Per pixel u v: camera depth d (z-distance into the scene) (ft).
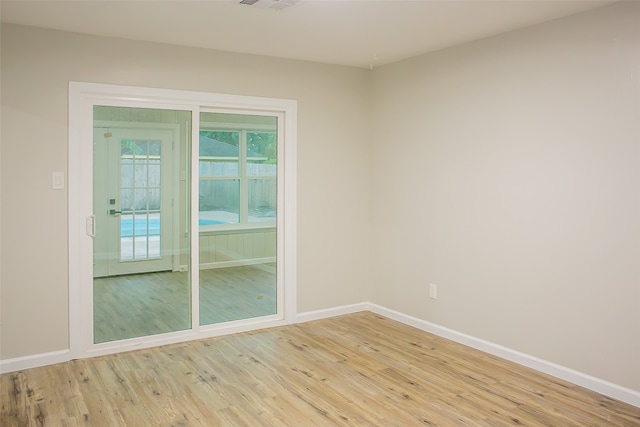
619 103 10.62
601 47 10.86
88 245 13.25
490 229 13.47
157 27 12.37
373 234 17.71
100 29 12.53
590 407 10.49
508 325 13.11
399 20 11.78
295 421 9.91
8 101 12.07
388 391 11.28
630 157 10.49
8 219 12.19
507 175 12.96
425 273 15.58
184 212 14.79
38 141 12.44
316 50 14.80
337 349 14.01
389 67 16.65
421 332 15.55
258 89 15.42
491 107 13.28
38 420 9.88
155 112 14.14
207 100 14.62
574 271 11.57
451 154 14.52
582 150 11.30
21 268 12.38
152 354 13.58
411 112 15.84
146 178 14.16
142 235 14.21
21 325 12.42
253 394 11.10
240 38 13.41
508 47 12.77
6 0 10.34
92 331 13.42
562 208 11.75
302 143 16.37
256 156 16.01
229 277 15.80
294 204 16.31
